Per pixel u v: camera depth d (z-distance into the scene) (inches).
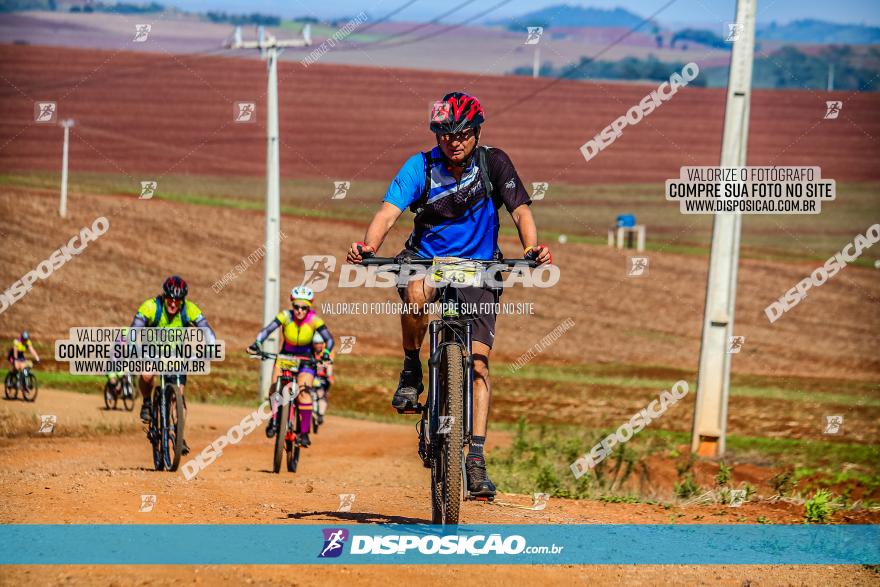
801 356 2755.9
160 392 844.6
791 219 4441.4
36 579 382.0
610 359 2645.2
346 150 4879.4
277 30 5753.0
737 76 1131.3
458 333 472.1
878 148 4968.0
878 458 1173.1
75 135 4589.1
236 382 2162.9
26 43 5088.6
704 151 5201.8
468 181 475.8
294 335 948.0
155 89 5036.9
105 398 1626.5
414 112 5339.6
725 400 1135.0
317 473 959.6
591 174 5255.9
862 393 2150.6
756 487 870.4
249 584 382.9
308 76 5506.9
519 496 722.2
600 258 3865.7
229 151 4803.2
